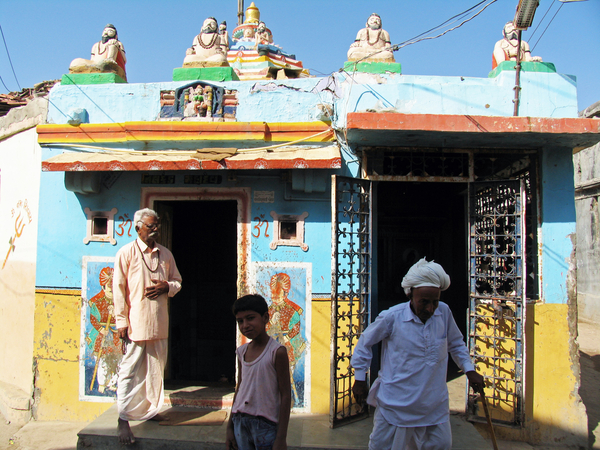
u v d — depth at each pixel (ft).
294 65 26.86
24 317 16.88
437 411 8.56
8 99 23.17
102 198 15.67
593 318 35.68
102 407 15.23
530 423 14.19
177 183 15.48
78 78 16.39
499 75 15.08
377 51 15.60
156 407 12.29
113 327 15.31
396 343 8.69
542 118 13.01
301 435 12.37
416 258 26.53
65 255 15.70
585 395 19.65
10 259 18.15
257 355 8.35
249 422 8.13
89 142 15.64
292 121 15.34
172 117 15.66
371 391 9.20
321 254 14.93
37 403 15.56
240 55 26.27
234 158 13.65
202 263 24.16
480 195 14.98
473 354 14.01
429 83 15.15
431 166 16.15
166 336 12.57
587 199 37.22
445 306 9.17
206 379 23.08
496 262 13.94
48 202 15.93
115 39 17.19
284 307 14.92
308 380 14.67
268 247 15.07
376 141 14.48
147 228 12.13
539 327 14.51
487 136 13.57
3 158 19.16
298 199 15.07
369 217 14.12
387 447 8.66
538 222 14.90
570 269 14.74
